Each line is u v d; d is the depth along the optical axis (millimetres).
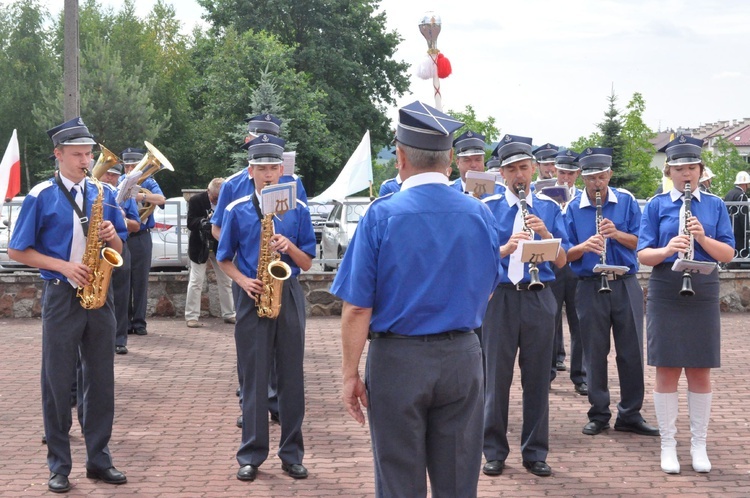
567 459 6496
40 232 5738
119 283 10242
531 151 6215
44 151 52719
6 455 6621
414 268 3908
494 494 5750
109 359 5930
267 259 6105
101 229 5750
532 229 6047
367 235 3939
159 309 13109
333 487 5898
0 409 7977
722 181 58531
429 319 3930
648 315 6285
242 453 6133
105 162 6746
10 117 56844
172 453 6648
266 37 46469
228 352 10516
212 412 7828
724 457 6512
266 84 37844
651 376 9352
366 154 16062
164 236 14500
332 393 8570
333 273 13273
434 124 3934
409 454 3959
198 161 48438
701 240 6020
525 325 6086
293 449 6152
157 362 9930
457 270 3941
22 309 13227
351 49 49656
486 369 6246
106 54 51781
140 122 50156
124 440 6977
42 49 59094
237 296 6277
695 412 6238
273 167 6262
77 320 5766
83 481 6008
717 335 6137
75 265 5629
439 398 3979
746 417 7613
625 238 7023
